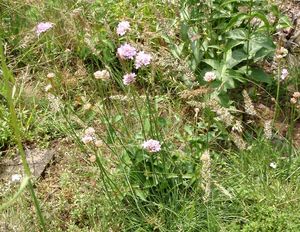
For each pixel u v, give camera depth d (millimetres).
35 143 537
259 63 561
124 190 442
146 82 565
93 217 444
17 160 521
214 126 487
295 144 501
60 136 541
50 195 481
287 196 436
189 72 461
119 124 486
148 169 441
